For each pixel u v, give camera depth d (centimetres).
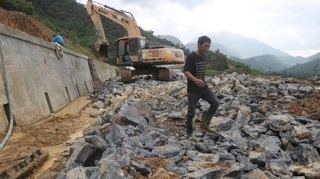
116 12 2291
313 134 568
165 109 970
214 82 1270
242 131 657
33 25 2838
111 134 648
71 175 431
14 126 966
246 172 447
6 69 1028
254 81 1153
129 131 665
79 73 2211
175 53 1977
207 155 506
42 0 5788
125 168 448
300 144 539
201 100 890
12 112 959
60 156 700
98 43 2439
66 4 6456
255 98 960
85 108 1486
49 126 1039
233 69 7300
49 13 5753
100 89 2177
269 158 507
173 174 432
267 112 800
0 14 2367
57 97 1515
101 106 1494
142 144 590
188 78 593
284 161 489
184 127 741
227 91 1081
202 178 412
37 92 1251
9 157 684
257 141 588
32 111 1131
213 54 8181
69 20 5809
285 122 618
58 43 1817
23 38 1249
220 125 680
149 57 1934
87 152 558
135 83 1919
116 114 789
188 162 495
